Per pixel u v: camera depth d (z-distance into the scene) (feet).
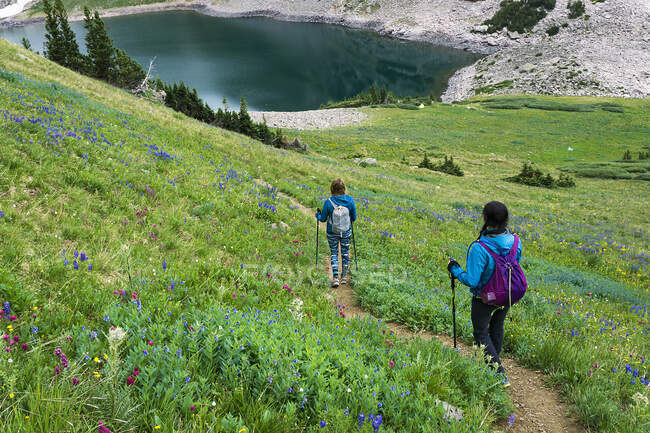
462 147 254.06
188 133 65.46
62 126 36.50
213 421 8.38
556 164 225.15
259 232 31.24
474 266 14.74
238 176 46.65
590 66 538.06
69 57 177.78
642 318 29.35
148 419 8.37
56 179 25.53
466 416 11.71
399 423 10.64
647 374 17.31
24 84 54.08
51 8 171.42
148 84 185.37
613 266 49.03
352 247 34.65
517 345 19.11
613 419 13.15
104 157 33.06
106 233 21.56
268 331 12.96
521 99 451.94
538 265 41.86
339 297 25.12
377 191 79.00
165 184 33.53
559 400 15.21
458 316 21.52
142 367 9.51
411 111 403.75
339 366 12.11
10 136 28.68
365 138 265.95
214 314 13.06
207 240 26.58
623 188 156.25
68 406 7.62
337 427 9.23
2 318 10.97
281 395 10.11
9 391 7.70
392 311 23.04
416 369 13.19
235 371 10.39
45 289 13.96
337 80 627.46
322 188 61.00
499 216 14.76
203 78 596.29
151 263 19.76
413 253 36.17
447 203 80.48
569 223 75.66
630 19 645.10
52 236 19.04
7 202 20.59
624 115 359.87
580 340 20.48
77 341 10.70
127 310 12.87
